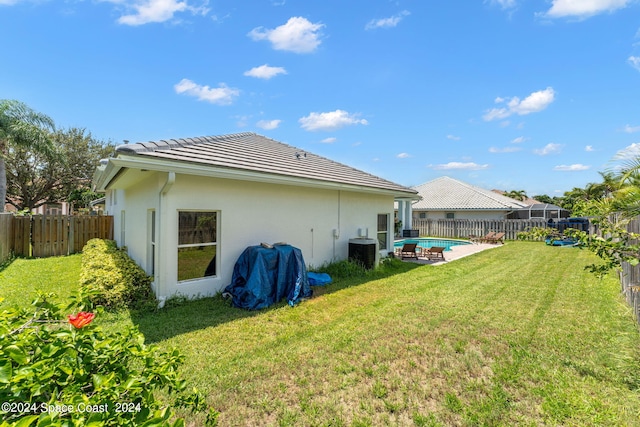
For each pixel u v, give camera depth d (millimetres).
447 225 26953
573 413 2998
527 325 5305
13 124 15883
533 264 12180
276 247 7180
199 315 5738
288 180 7883
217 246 7086
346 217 10578
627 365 3789
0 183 16625
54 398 1322
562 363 3969
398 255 15203
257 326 5230
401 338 4766
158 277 6184
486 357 4160
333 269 9484
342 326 5258
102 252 9219
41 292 2004
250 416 2975
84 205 28031
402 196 13266
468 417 2961
